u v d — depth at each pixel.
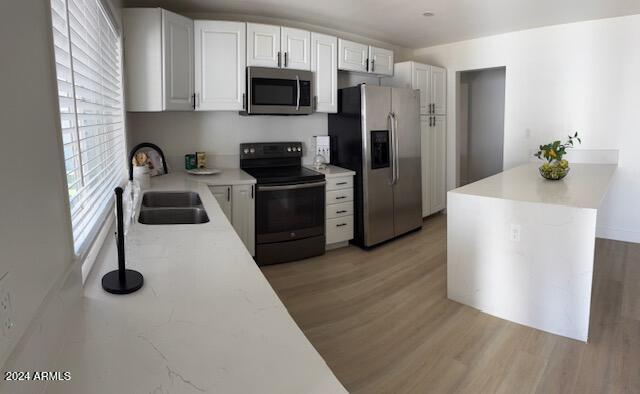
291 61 3.86
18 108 0.77
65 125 1.39
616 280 3.34
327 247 4.20
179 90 3.30
